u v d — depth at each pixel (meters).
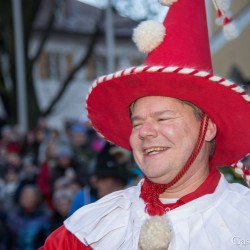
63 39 28.70
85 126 10.33
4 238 5.90
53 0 17.33
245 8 8.35
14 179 8.17
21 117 15.49
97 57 27.98
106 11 16.03
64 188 5.73
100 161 4.42
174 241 2.22
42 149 9.62
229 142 2.45
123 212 2.46
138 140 2.29
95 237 2.41
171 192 2.35
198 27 2.29
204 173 2.35
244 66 8.35
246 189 2.39
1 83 17.28
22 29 16.64
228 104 2.25
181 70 2.12
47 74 28.45
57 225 5.45
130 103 2.46
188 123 2.26
